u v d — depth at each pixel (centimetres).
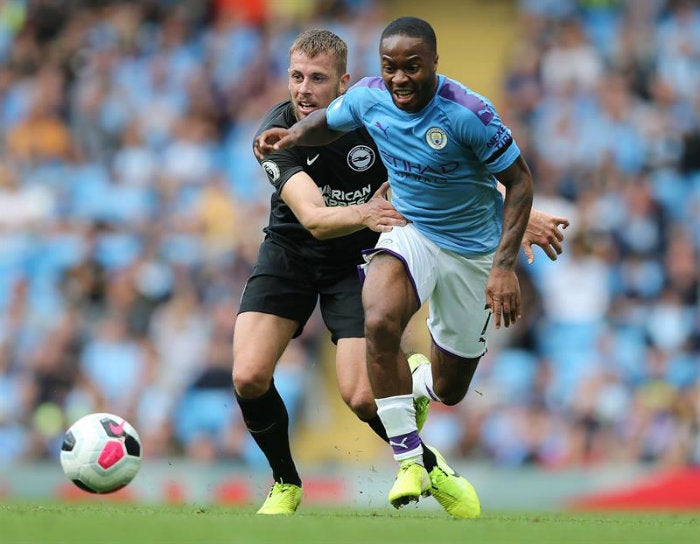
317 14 5703
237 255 4747
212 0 5762
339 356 1981
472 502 1942
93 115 5400
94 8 5784
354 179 1995
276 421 1995
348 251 1991
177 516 1634
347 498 3544
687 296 4478
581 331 4394
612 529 1535
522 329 4341
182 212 4972
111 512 1738
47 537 1302
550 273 4491
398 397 1739
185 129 5291
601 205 4719
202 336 4466
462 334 1930
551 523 1664
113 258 4841
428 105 1738
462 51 5797
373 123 1797
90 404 4362
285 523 1520
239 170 5166
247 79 5466
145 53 5619
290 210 1997
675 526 1644
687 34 5422
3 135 5422
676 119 5116
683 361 4275
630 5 5538
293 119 2017
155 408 4306
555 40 5406
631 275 4525
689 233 4666
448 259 1850
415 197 1827
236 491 3544
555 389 4172
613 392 4156
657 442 4000
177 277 4709
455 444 4031
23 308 4672
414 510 2339
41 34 5725
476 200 1827
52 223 5016
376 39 5550
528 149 5034
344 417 4475
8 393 4406
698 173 4953
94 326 4578
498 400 4128
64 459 2022
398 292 1767
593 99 5181
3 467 3772
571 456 4003
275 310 1997
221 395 4212
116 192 5112
